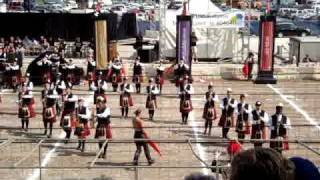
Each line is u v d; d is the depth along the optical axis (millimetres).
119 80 29531
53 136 21000
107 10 68000
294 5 82750
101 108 18516
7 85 30484
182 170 16141
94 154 18266
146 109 25766
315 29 57438
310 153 18453
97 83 24422
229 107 20453
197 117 24297
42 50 39438
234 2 74562
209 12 40312
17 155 17922
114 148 18891
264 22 32094
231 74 34438
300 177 2441
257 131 18859
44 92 21594
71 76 30672
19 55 33156
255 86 31891
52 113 20828
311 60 38344
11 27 47656
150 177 15430
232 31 39438
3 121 23406
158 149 17297
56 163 17094
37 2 74875
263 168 2406
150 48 38562
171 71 33375
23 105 21688
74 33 47812
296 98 28719
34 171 16234
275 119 18188
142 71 32281
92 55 33719
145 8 75000
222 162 14258
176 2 64875
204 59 39344
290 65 36250
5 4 68812
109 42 37312
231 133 21594
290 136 20828
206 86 31828
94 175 15672
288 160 2465
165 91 29969
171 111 25312
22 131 21688
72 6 76875
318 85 32594
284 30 53250
